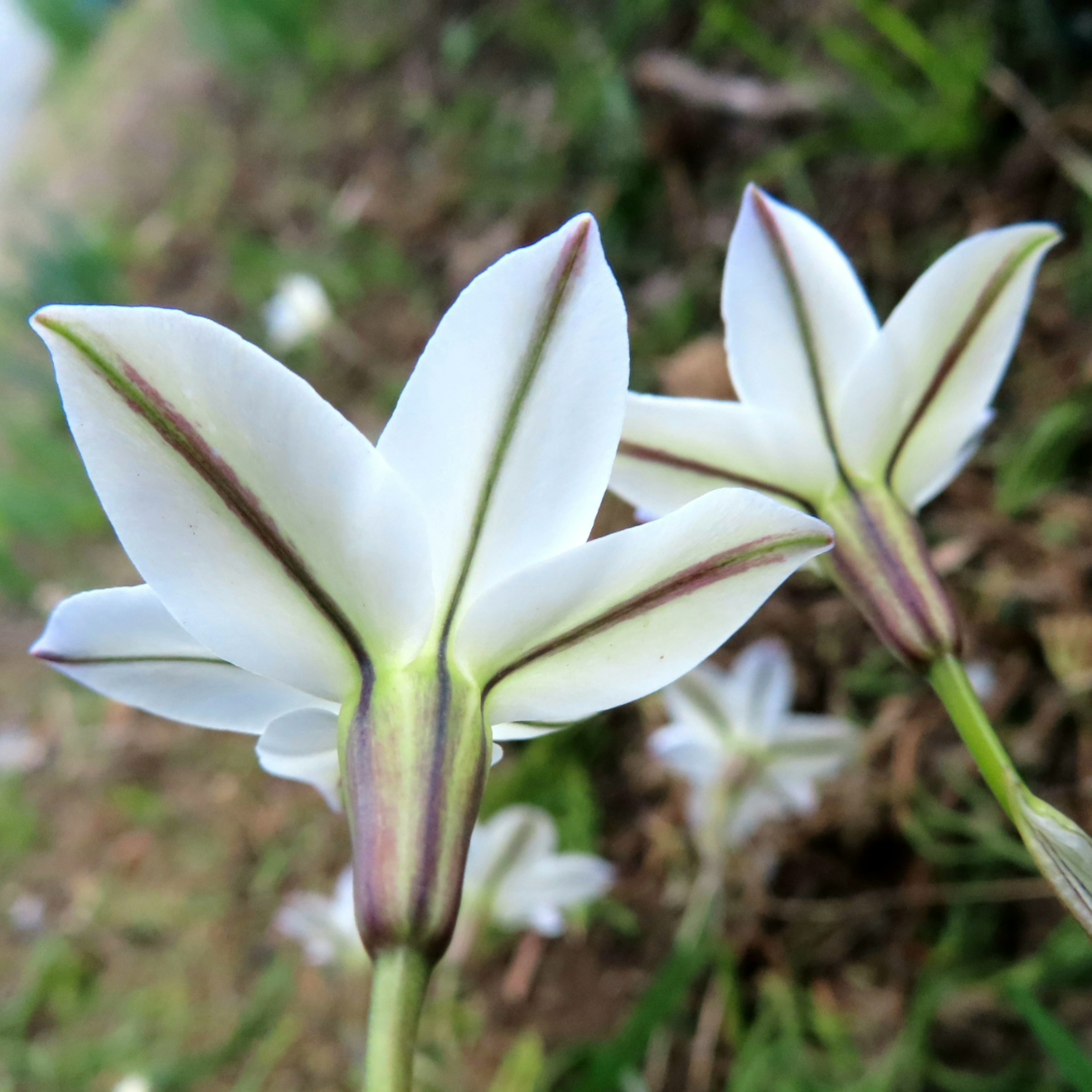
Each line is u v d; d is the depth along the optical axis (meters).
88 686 0.06
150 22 0.42
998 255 0.06
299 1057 0.18
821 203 0.18
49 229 0.28
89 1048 0.20
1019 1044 0.12
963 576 0.14
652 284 0.20
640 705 0.17
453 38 0.26
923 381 0.07
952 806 0.13
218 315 0.29
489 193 0.24
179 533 0.05
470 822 0.05
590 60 0.22
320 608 0.05
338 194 0.28
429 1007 0.16
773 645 0.12
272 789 0.21
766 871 0.14
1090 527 0.13
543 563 0.05
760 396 0.07
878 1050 0.13
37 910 0.22
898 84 0.17
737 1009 0.14
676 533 0.05
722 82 0.20
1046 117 0.15
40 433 0.28
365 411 0.24
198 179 0.32
